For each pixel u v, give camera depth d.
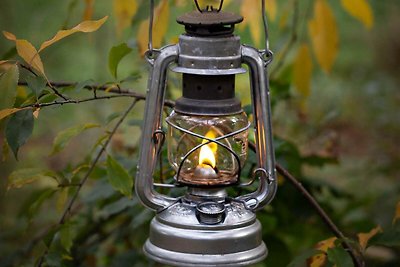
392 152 7.40
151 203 2.85
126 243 4.73
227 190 3.63
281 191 4.47
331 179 7.14
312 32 4.54
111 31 8.68
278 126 5.54
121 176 3.50
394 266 4.81
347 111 9.23
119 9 4.23
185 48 2.74
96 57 9.08
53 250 3.83
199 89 2.79
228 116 2.82
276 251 4.49
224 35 2.74
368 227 4.82
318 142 5.07
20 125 3.00
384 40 11.81
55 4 9.68
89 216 4.53
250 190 3.71
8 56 3.51
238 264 2.77
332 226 3.73
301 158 4.52
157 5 4.01
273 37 7.52
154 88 2.79
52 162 7.84
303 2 8.30
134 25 3.99
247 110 3.74
